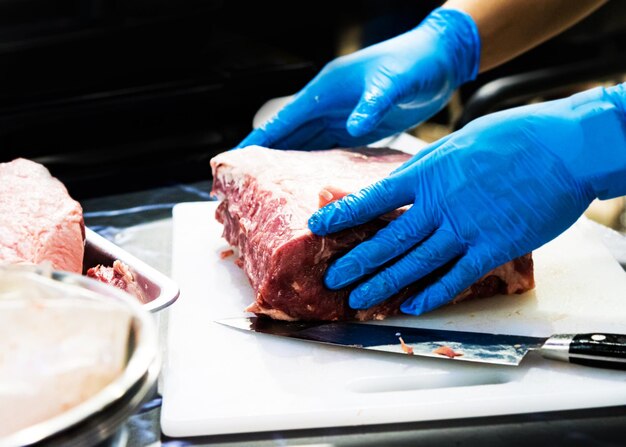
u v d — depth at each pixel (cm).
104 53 112
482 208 79
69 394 57
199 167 116
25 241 76
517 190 80
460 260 80
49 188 83
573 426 69
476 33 102
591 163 80
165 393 71
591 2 105
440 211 79
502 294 85
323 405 70
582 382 72
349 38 147
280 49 132
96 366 57
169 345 77
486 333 79
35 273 61
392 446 68
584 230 96
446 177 79
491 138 80
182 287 86
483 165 80
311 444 68
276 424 69
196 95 117
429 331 79
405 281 79
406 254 80
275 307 79
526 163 80
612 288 85
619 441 68
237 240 89
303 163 90
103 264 80
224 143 120
